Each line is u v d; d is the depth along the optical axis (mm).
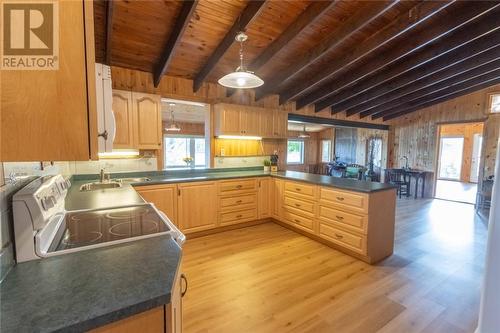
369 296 2279
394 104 6262
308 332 1832
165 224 1414
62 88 743
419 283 2508
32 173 1346
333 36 3170
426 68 4309
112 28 2701
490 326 643
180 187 3477
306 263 2914
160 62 3344
